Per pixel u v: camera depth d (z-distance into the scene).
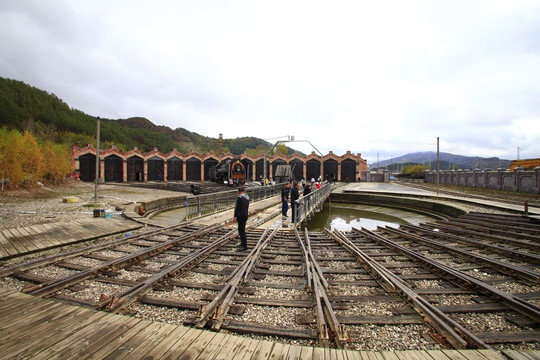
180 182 57.22
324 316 3.99
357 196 31.02
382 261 7.21
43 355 2.84
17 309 3.83
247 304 4.45
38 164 26.95
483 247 8.62
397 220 20.89
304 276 5.79
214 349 3.00
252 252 7.22
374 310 4.29
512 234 10.17
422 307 4.02
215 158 67.31
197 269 6.14
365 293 4.96
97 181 17.89
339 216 22.95
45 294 4.58
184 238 8.96
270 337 3.55
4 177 22.80
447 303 4.66
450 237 9.92
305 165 64.38
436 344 3.40
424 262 6.66
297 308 4.33
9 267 6.04
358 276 5.94
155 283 5.05
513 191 29.25
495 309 4.36
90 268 5.97
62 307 3.92
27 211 14.51
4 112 105.88
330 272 6.14
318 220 21.03
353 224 19.25
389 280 5.16
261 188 22.28
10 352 2.87
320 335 3.36
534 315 4.01
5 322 3.47
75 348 2.96
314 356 2.93
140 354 2.88
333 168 63.31
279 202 20.88
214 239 9.50
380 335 3.60
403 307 4.38
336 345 3.33
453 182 46.44
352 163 62.41
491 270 6.52
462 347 3.21
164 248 7.80
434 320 3.71
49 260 6.35
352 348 3.31
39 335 3.20
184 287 5.11
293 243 9.05
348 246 8.14
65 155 38.34
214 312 3.98
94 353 2.89
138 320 3.59
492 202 19.75
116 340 3.13
